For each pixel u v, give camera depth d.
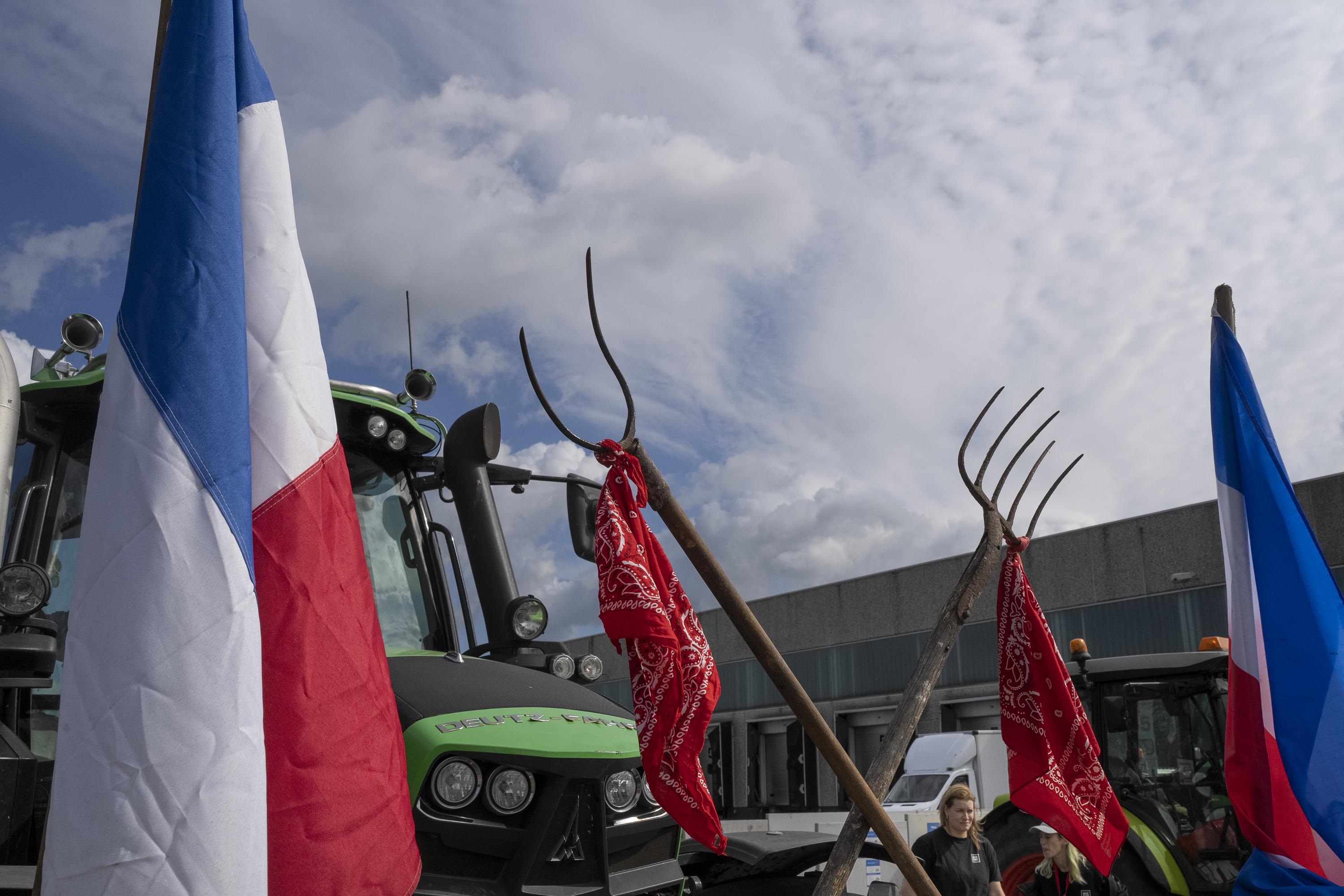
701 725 2.26
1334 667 4.20
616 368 2.28
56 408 3.56
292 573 2.00
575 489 4.00
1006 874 7.25
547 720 3.45
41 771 3.15
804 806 26.98
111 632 1.73
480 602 4.15
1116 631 22.98
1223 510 4.50
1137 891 6.77
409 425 4.23
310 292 2.18
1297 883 4.13
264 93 2.20
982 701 24.55
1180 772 6.95
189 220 1.92
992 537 3.16
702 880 4.45
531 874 3.22
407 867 2.03
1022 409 3.27
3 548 2.87
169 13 2.21
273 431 2.05
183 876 1.66
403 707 3.31
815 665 28.20
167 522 1.76
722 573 2.31
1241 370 4.56
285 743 1.93
